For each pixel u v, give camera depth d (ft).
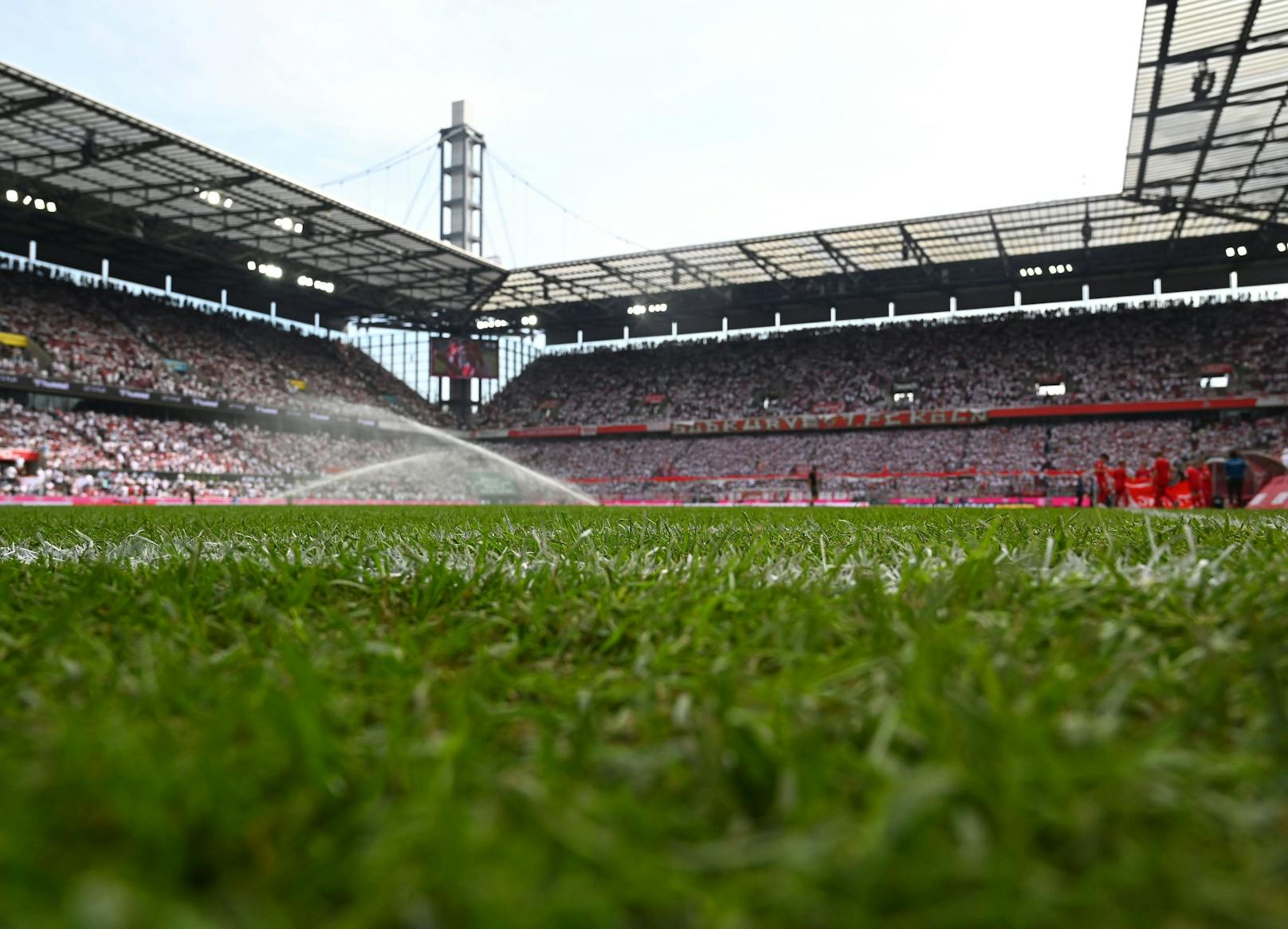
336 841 1.81
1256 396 119.14
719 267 140.77
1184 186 98.17
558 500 158.61
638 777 2.17
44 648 3.65
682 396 164.96
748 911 1.38
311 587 5.25
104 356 122.52
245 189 104.94
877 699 2.57
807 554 7.78
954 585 4.70
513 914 1.22
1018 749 1.93
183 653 3.77
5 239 122.62
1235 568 5.59
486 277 148.36
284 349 157.79
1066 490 123.03
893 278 144.66
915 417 138.51
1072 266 134.72
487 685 3.22
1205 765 2.06
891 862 1.47
